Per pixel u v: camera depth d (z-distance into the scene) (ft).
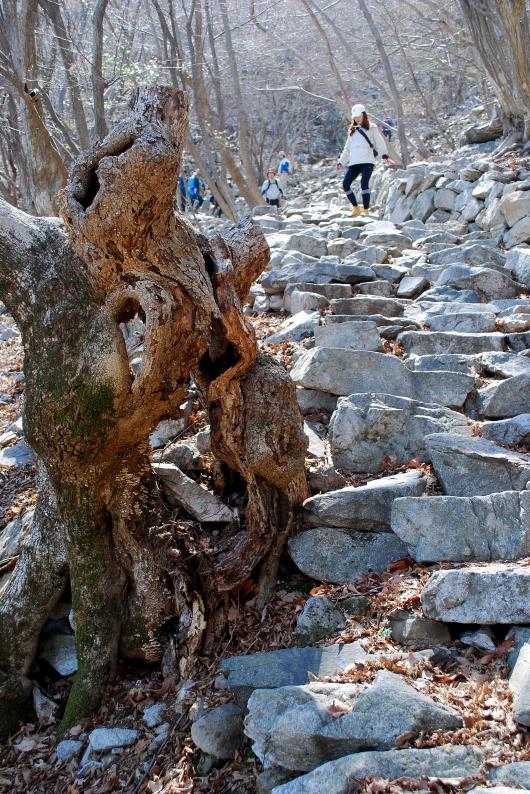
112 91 45.16
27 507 17.79
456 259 28.73
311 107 96.07
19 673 14.25
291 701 10.74
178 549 13.85
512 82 42.04
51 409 12.30
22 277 12.75
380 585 13.17
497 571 11.66
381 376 18.57
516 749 9.40
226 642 13.47
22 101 30.25
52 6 37.22
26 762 13.14
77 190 12.00
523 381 17.93
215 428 14.16
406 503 13.73
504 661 11.07
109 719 13.17
